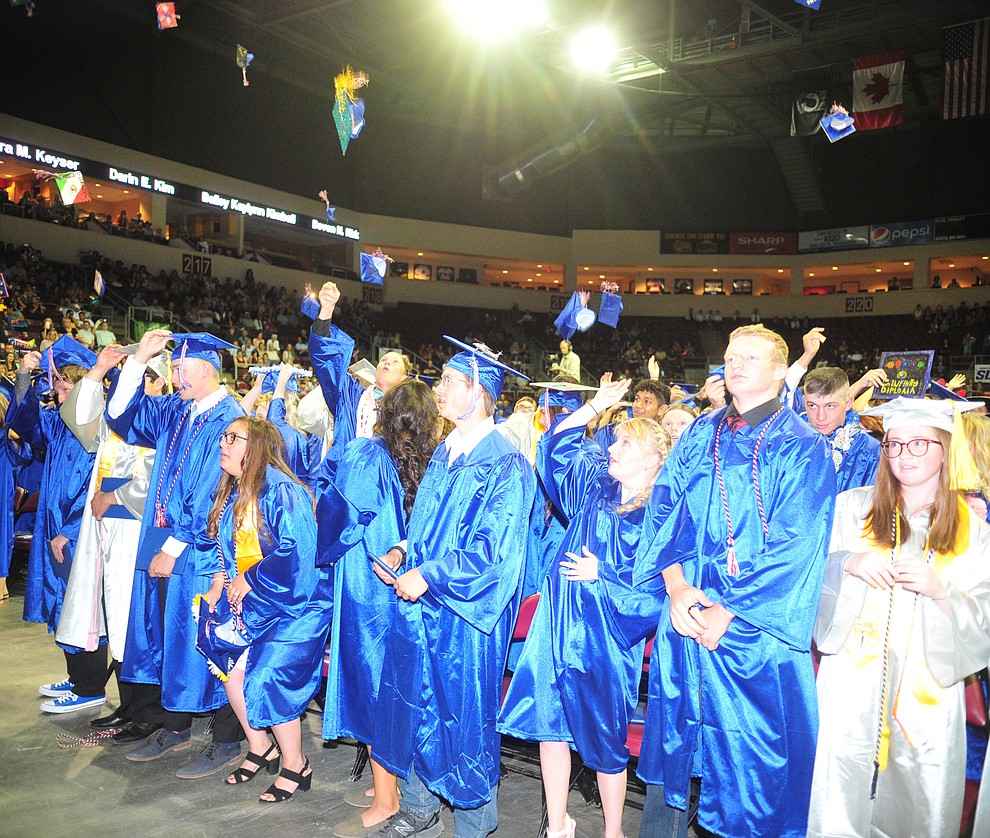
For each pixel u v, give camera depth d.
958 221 28.72
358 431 4.68
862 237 30.17
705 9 23.70
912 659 2.60
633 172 32.16
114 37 23.55
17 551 7.87
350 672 3.51
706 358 29.86
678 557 2.94
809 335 4.02
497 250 31.22
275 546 3.61
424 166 30.52
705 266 31.77
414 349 28.98
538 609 3.28
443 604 3.12
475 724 3.19
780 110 27.44
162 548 4.06
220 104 25.86
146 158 23.69
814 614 2.72
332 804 3.65
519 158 29.53
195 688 3.96
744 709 2.78
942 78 19.98
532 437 5.30
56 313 18.55
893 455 2.62
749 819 2.76
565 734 3.15
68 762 4.03
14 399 5.29
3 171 23.28
